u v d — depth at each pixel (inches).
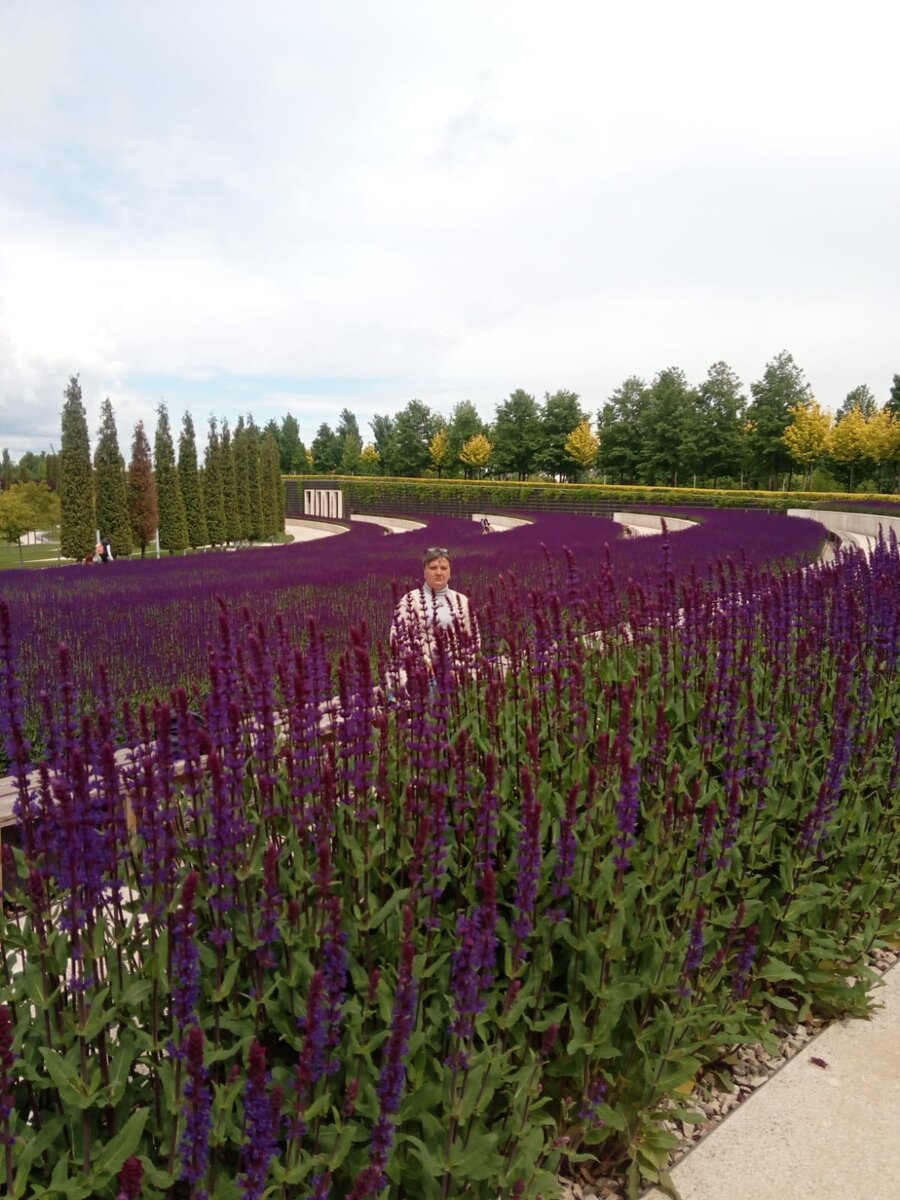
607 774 114.5
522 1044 94.6
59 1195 73.3
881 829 154.3
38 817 84.4
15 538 1485.0
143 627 360.5
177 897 83.8
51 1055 76.1
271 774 103.0
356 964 94.3
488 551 831.7
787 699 169.8
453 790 112.5
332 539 1264.8
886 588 197.9
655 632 175.2
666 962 104.2
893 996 142.2
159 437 1551.4
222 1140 73.8
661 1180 100.6
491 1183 87.2
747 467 2906.0
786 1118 112.7
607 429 3169.3
